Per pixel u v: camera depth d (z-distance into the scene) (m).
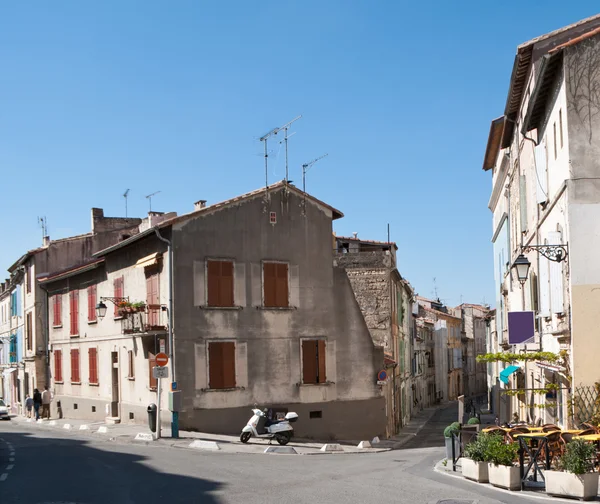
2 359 59.94
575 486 11.53
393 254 45.00
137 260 30.78
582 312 16.73
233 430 28.00
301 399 29.75
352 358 31.22
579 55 17.20
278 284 29.75
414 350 57.28
